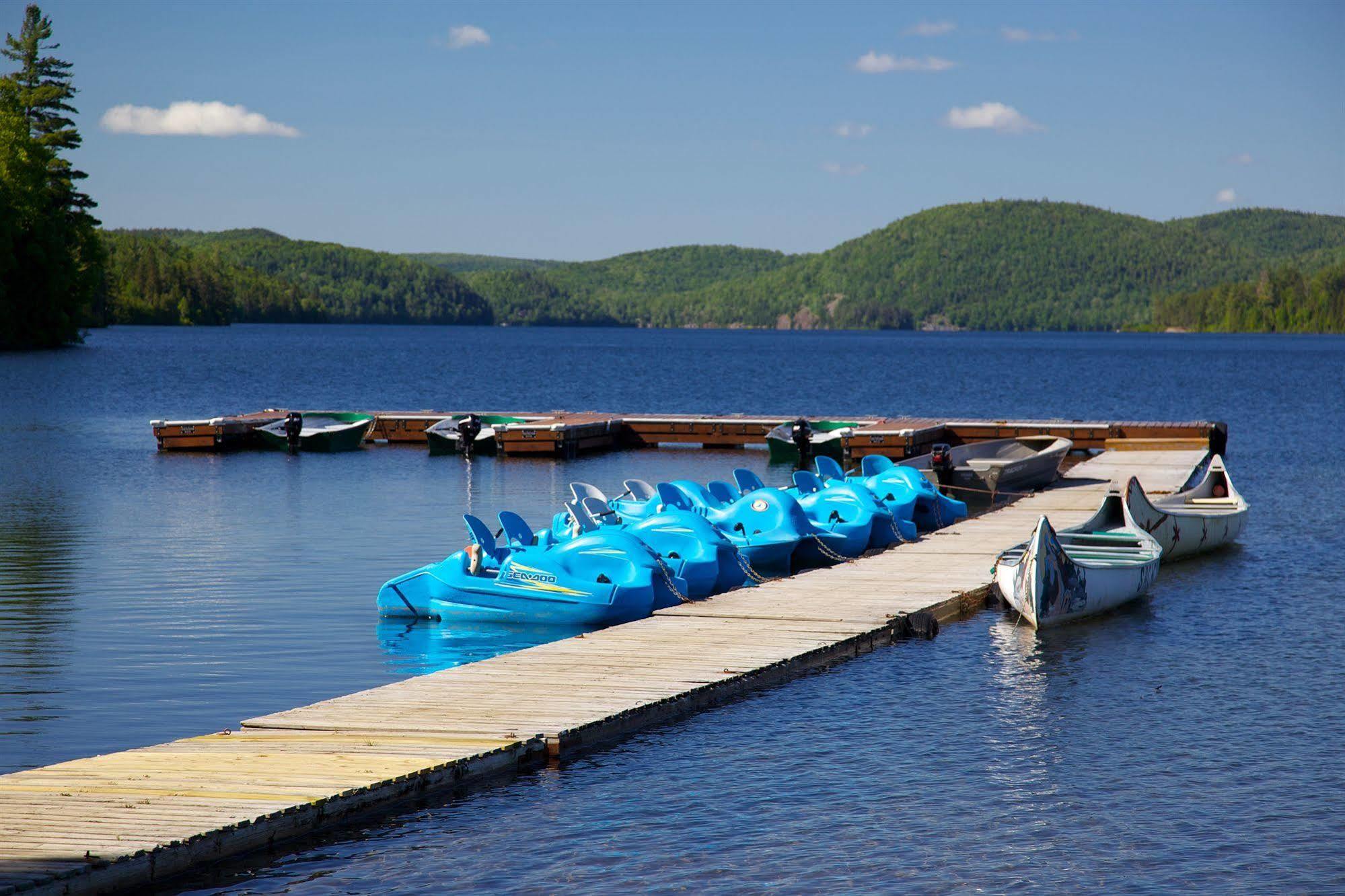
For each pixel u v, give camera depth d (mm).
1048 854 9992
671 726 13047
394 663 15773
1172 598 19844
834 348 197000
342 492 31797
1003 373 113625
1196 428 42312
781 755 12195
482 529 18844
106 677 14844
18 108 105500
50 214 102500
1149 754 12281
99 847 9156
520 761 11758
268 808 9969
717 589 20312
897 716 13477
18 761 11945
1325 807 10953
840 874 9617
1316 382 97625
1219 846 10188
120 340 149000
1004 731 12984
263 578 20797
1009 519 26641
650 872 9648
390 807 10711
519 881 9492
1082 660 15883
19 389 68562
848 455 39250
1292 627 17766
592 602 17812
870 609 17797
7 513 27719
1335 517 28453
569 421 43938
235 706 13758
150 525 26203
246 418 44188
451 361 124688
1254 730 13031
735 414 61469
